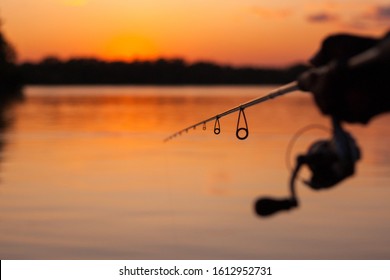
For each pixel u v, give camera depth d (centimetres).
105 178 2147
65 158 2717
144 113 5959
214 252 1228
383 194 1758
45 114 5778
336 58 170
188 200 1738
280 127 4306
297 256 1203
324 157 187
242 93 12719
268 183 2034
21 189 1916
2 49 10931
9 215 1538
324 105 173
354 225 1409
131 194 1836
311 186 189
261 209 190
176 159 2688
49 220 1478
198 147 3177
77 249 1229
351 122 171
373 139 3562
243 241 1285
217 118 420
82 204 1681
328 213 1526
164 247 1243
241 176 2172
